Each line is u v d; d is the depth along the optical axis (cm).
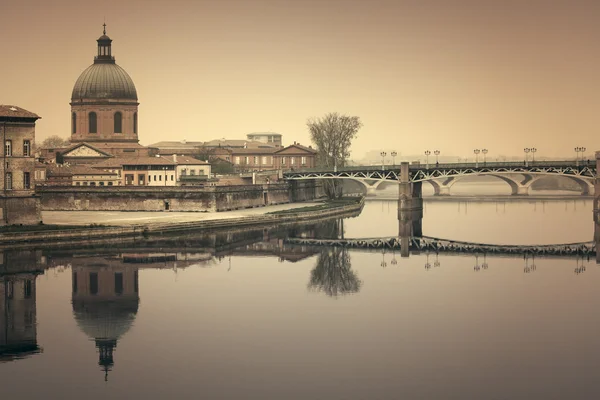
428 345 8294
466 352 8056
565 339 8494
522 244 16238
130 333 8775
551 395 6938
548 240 16938
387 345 8294
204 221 18500
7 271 12262
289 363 7744
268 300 10338
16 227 15512
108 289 11012
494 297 10500
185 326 9044
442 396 6931
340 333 8719
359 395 6950
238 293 10769
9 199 15700
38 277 11831
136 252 14450
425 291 10919
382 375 7419
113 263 13125
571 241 16725
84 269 12519
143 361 7856
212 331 8825
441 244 16262
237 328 8931
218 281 11625
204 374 7469
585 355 7956
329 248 15550
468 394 6969
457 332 8756
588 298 10438
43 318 9456
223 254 14412
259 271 12525
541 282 11588
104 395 6988
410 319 9312
